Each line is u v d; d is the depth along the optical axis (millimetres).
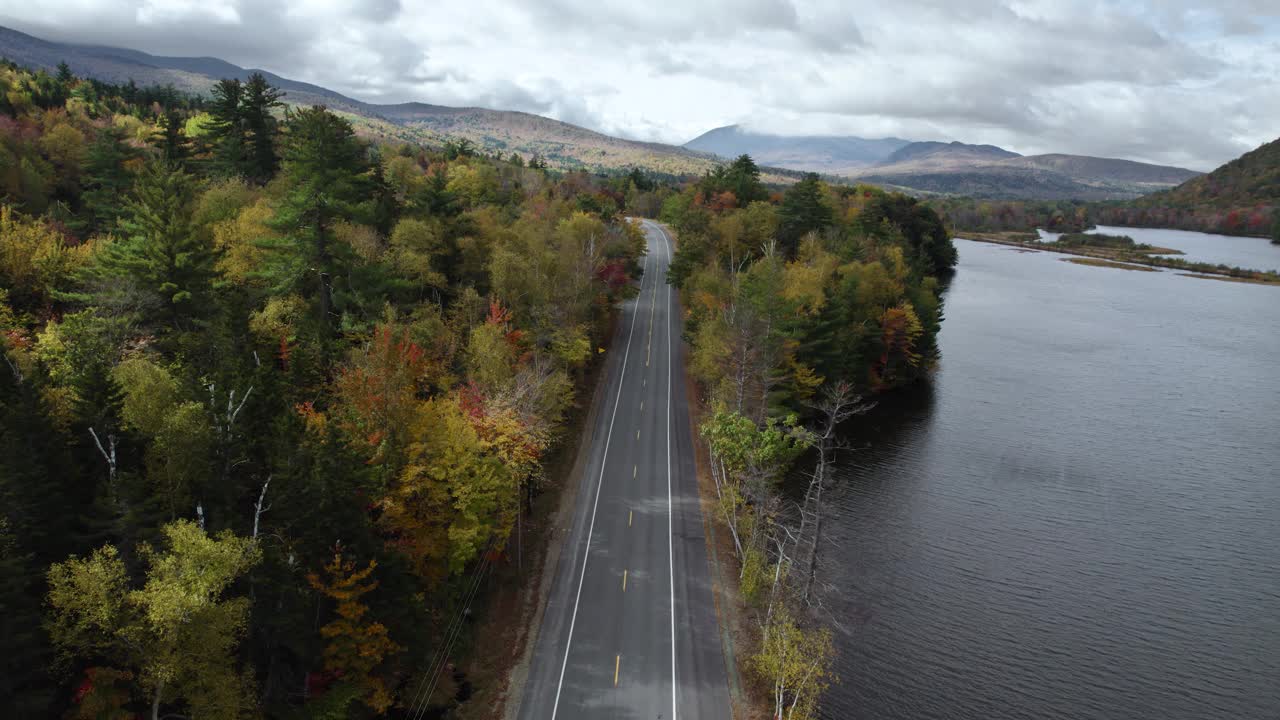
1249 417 96000
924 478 76750
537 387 56156
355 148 73188
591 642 45906
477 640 45312
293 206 56625
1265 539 66125
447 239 76938
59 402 37125
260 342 51656
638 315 113000
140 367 40156
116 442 35750
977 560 62062
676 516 60812
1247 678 49500
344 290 59312
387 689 39000
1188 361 122688
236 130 92562
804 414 86125
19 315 54719
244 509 37156
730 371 73500
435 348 58000
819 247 109125
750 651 46062
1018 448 84938
